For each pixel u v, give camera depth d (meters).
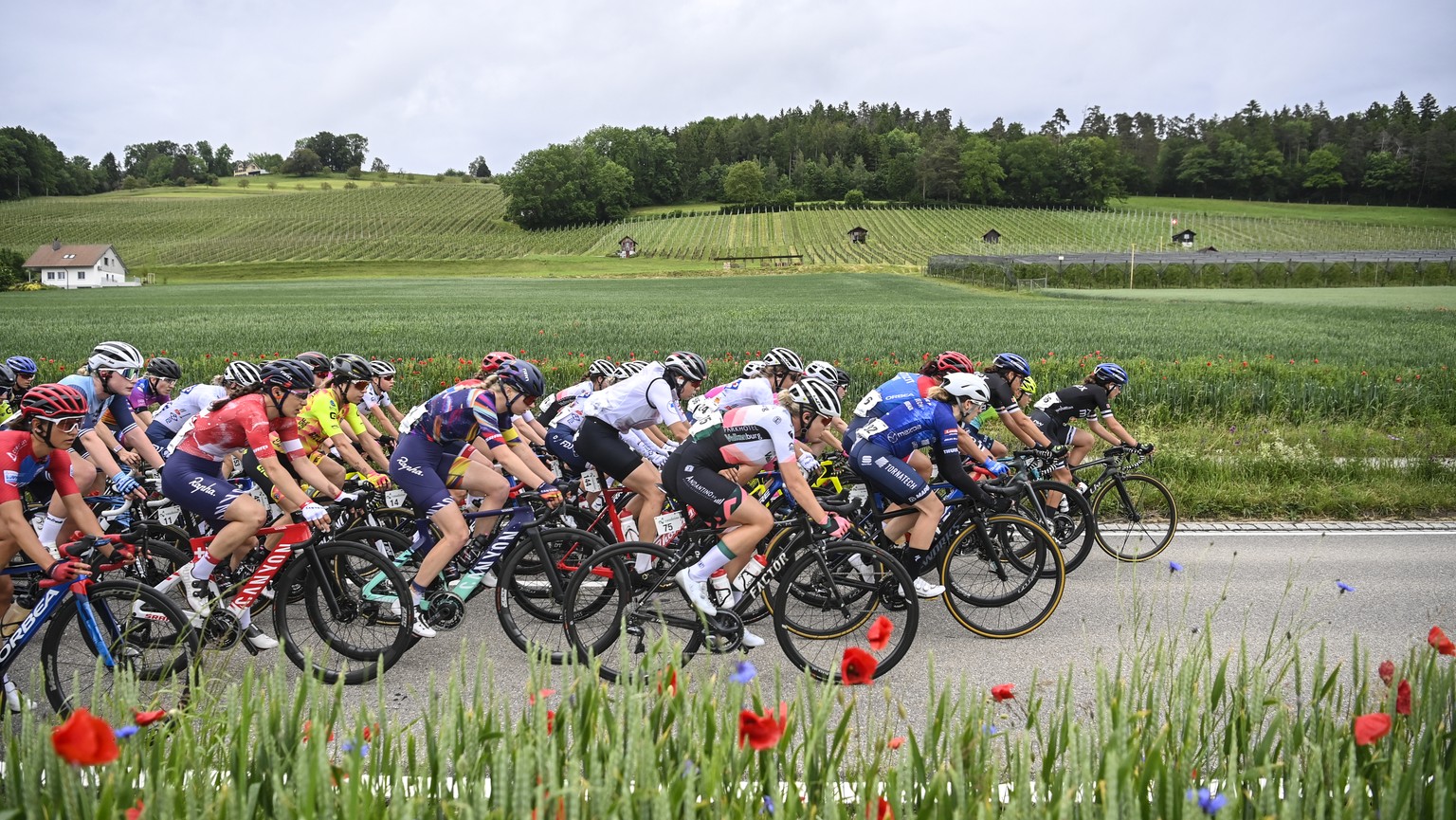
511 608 5.52
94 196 150.62
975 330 26.47
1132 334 24.73
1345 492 8.20
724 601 4.61
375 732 2.40
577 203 117.69
